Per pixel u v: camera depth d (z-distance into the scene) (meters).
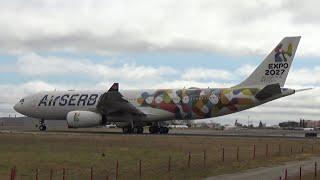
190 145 45.19
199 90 63.12
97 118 65.12
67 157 33.12
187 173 25.97
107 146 42.56
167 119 64.88
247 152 39.47
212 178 24.28
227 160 32.91
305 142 52.81
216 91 61.88
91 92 69.19
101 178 23.88
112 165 29.16
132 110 64.44
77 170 26.72
